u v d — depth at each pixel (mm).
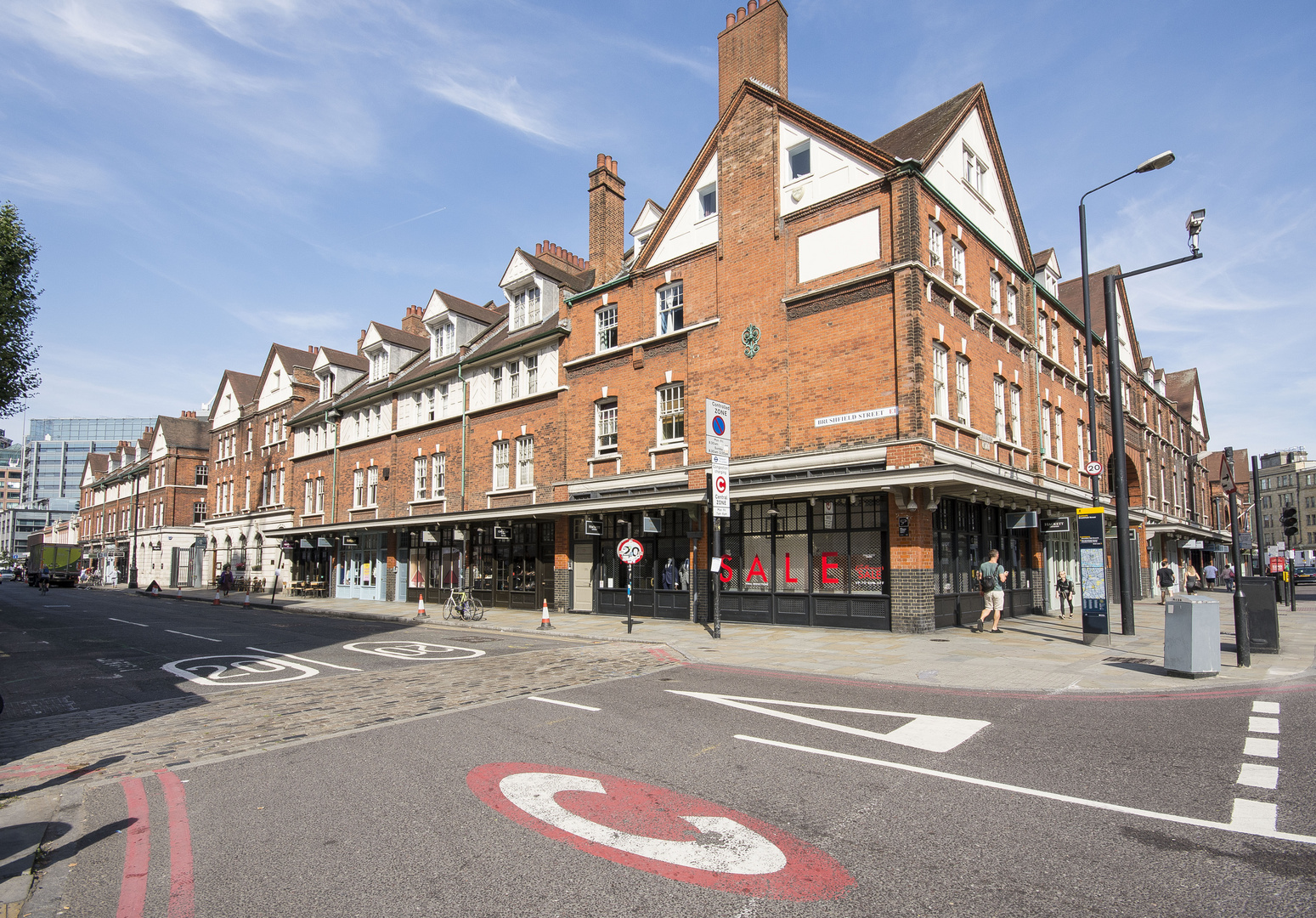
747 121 19234
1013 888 3980
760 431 18000
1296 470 100188
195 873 4469
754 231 18734
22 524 143875
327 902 4023
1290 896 3830
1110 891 3928
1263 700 8406
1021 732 7203
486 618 22266
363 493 35188
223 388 52688
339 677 11594
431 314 32406
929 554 15578
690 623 18891
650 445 20891
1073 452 25188
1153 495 35500
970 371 18234
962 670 10781
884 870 4234
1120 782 5660
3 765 7016
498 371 27578
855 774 6000
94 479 85438
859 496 16281
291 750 7199
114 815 5539
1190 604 9922
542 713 8461
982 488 15625
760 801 5426
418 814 5320
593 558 22406
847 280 16656
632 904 3896
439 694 9867
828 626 16500
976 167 20625
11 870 4543
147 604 34938
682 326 20500
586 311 23578
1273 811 5000
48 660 14570
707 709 8523
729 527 18625
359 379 40094
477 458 27875
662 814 5203
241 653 15031
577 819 5141
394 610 26875
